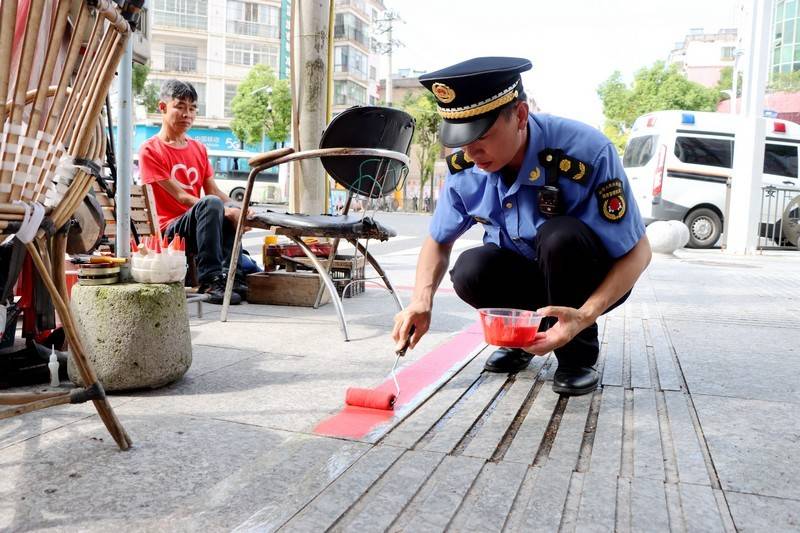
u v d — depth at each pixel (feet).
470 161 7.22
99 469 5.02
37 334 7.83
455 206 7.47
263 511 4.37
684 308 14.07
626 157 40.45
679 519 4.41
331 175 10.49
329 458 5.31
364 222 10.70
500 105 5.96
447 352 9.34
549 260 6.82
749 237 32.58
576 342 7.34
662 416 6.65
